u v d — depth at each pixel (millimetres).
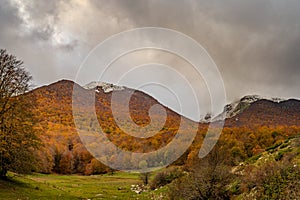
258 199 26797
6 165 36125
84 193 45188
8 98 34938
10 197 30250
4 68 35125
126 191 52375
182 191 34406
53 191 39375
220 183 32438
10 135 34688
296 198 23141
